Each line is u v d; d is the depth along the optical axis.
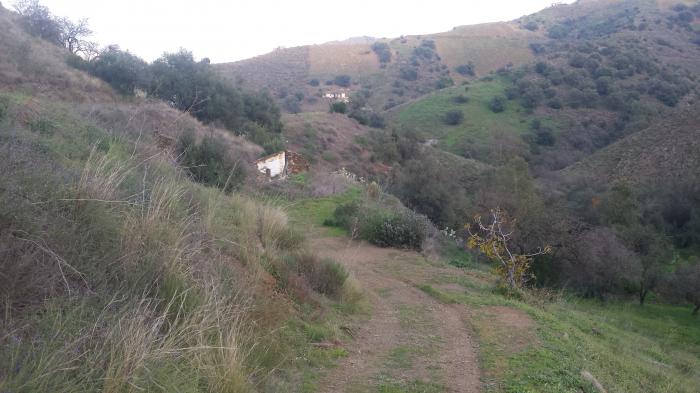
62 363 2.68
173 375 3.14
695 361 10.79
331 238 14.72
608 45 84.00
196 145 13.64
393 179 30.19
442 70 112.56
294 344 5.11
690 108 45.78
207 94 34.62
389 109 89.00
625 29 104.50
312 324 5.98
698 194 31.77
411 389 4.52
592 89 68.75
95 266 3.89
